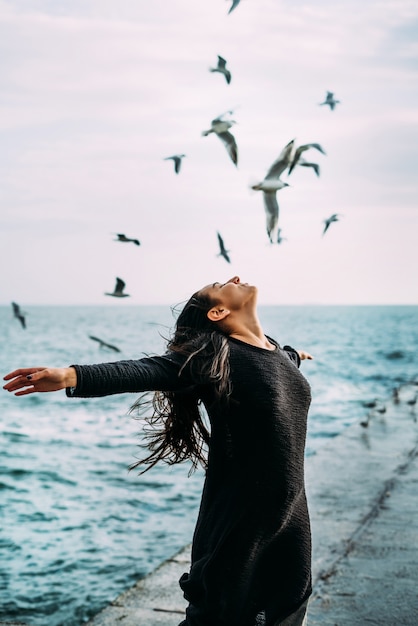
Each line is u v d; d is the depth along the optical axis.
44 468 13.98
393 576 4.94
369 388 31.56
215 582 2.82
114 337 89.62
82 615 6.64
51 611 6.73
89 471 13.61
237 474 2.86
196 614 2.88
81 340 84.94
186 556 5.50
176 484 11.79
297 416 2.92
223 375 2.82
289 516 2.88
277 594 2.89
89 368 2.68
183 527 9.48
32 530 9.48
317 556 5.36
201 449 3.18
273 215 3.43
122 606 4.66
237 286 3.06
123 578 7.57
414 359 51.47
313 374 38.66
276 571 2.90
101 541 8.94
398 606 4.48
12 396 27.67
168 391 2.87
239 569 2.81
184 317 3.07
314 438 17.98
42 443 17.19
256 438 2.84
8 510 10.63
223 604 2.82
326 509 6.53
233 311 3.02
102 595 7.11
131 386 2.75
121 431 18.97
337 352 60.38
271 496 2.82
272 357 2.94
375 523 6.08
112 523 9.77
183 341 3.00
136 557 8.27
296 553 2.90
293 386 2.93
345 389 31.02
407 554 5.34
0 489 12.16
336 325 145.62
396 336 96.81
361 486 7.29
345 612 4.42
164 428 3.19
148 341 78.31
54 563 8.05
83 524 9.74
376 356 54.94
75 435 18.39
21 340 86.62
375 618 4.33
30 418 21.81
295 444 2.88
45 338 92.50
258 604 2.88
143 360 2.84
